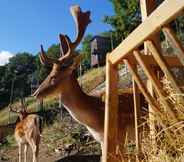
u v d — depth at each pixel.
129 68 2.68
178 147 2.32
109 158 2.80
